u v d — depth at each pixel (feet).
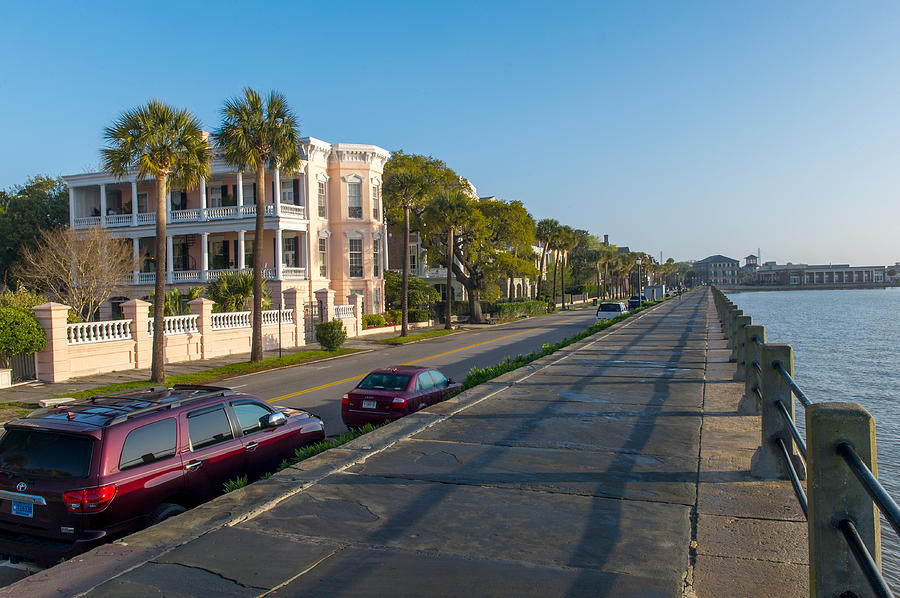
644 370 40.47
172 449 20.27
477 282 171.73
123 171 65.87
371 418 36.99
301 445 26.91
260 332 81.46
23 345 61.57
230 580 11.80
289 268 129.39
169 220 134.41
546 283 320.09
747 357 26.03
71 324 67.82
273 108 79.00
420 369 40.19
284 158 80.48
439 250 165.68
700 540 13.23
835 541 8.30
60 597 11.21
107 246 111.75
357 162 143.33
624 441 22.00
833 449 8.33
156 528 14.56
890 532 38.01
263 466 24.29
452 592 11.15
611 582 11.41
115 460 18.21
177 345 82.53
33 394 57.06
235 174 134.51
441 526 14.43
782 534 13.42
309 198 135.13
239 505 15.96
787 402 17.31
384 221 163.63
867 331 186.91
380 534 14.02
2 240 161.89
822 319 254.27
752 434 22.41
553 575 11.75
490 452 20.95
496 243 171.32
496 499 16.25
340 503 16.14
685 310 139.85
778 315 290.15
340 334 94.94
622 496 16.24
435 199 145.48
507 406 28.99
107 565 12.58
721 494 16.11
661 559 12.35
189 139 66.33
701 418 25.49
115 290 129.29
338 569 12.21
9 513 18.15
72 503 17.25
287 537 13.92
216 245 140.77
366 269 144.46
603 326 86.02
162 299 65.62
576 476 18.07
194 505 20.81
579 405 28.91
